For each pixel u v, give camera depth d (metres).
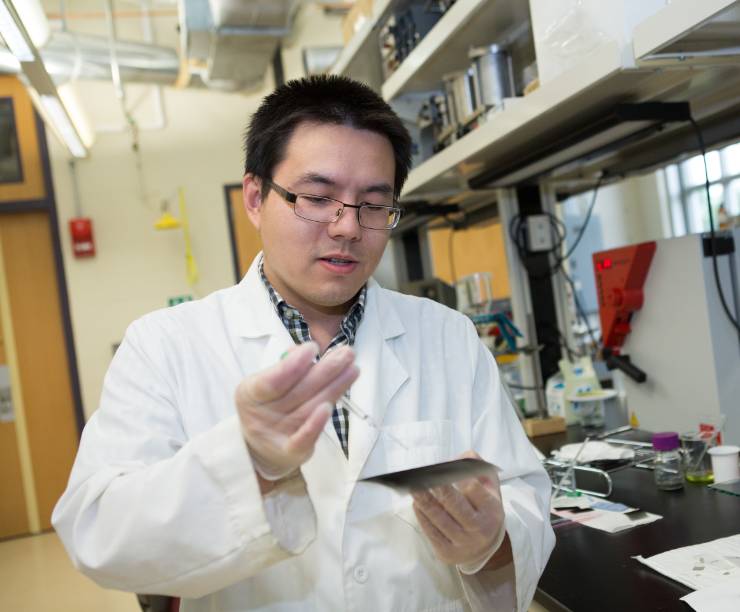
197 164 4.46
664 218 4.58
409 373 1.03
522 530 0.87
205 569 0.70
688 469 1.54
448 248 3.52
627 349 2.10
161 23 4.49
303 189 0.89
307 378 0.62
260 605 0.87
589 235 4.45
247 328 1.00
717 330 1.79
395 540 0.91
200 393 0.94
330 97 0.91
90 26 4.39
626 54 1.23
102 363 4.25
